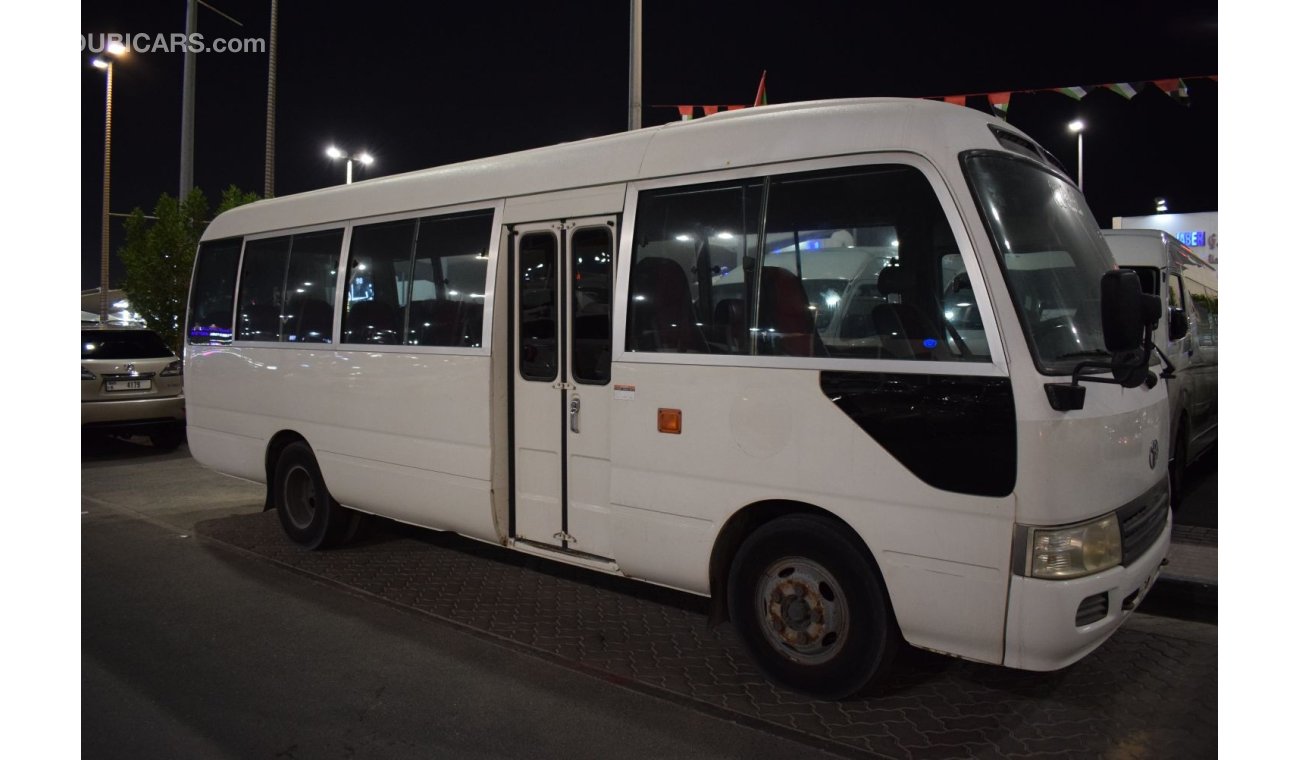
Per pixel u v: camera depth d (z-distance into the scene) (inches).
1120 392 144.1
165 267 616.7
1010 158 154.3
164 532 289.6
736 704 157.1
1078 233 165.5
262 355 272.1
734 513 161.9
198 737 147.0
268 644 188.9
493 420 204.7
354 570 243.9
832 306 151.3
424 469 221.0
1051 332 141.2
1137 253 291.1
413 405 223.1
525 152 209.9
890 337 143.9
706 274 167.8
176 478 392.2
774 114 166.1
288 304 266.2
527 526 203.5
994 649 133.4
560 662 177.6
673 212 173.8
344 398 243.4
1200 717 150.7
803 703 156.7
